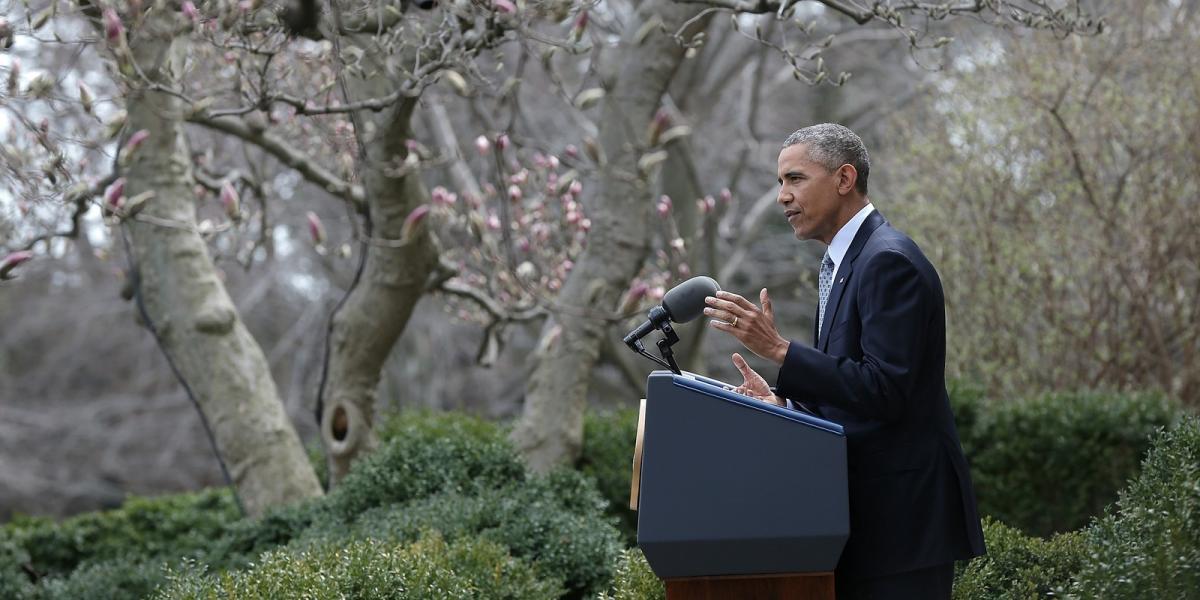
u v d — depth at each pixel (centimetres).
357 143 1029
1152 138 1427
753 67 2623
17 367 3288
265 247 1370
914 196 1608
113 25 725
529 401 1241
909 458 493
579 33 746
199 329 1163
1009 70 1491
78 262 3141
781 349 479
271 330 3142
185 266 1174
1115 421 1206
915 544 489
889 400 475
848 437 498
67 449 3033
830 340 509
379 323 1156
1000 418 1259
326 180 1259
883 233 505
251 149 1491
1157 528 523
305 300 3059
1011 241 1505
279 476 1157
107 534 1324
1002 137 1503
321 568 670
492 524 861
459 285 1276
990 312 1521
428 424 1336
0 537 1273
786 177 521
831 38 758
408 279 1134
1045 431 1230
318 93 810
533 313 1276
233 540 1018
